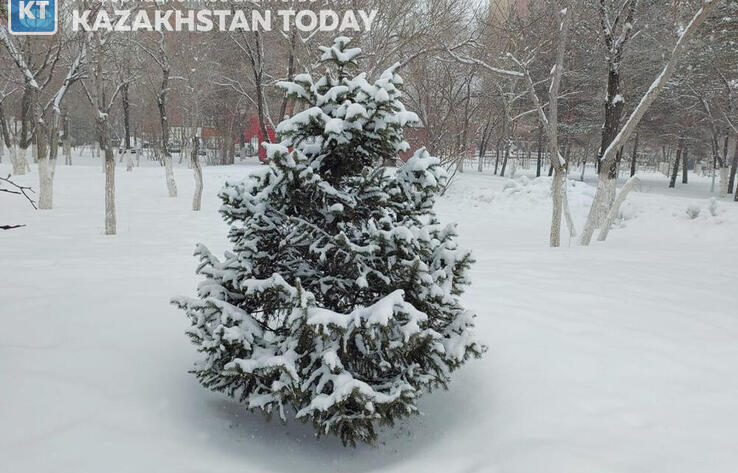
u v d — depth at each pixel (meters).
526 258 11.15
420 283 3.96
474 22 17.86
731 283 8.55
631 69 23.08
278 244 4.29
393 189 4.21
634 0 14.79
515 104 35.81
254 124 50.62
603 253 12.12
